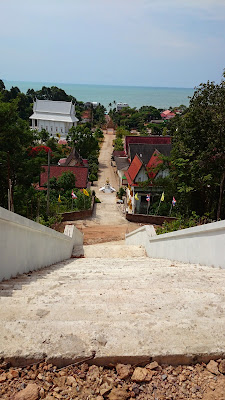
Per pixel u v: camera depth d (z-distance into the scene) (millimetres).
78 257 12109
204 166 20422
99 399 2182
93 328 2723
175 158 22594
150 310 3164
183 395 2215
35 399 2160
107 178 45281
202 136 20484
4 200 24203
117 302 3430
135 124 105375
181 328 2742
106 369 2426
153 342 2561
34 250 6688
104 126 102188
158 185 28516
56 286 4328
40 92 116625
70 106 82250
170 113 121000
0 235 4641
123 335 2635
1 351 2420
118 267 6996
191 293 3742
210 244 6480
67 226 14156
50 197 30391
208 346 2523
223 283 4469
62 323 2779
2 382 2277
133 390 2260
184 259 8031
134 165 32719
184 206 24031
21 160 23625
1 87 99375
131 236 16516
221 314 3074
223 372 2375
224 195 21688
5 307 3170
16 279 5020
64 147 62406
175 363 2463
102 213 29000
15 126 22531
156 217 25344
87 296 3637
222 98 20031
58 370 2389
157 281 4680
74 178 34156
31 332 2639
